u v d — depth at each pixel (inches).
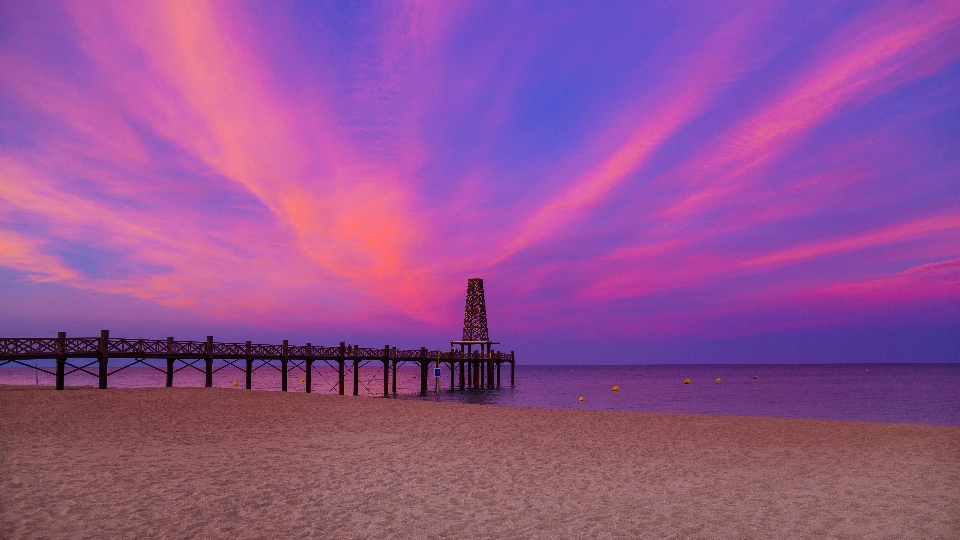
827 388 2893.7
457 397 2032.5
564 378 4675.2
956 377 4343.0
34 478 377.7
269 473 426.0
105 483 375.2
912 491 398.9
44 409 707.4
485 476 434.9
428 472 444.1
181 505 335.3
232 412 755.4
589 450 555.8
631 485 414.6
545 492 390.6
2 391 918.4
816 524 324.5
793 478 441.1
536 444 584.7
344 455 504.4
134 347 1078.4
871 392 2527.1
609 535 303.4
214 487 378.9
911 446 583.2
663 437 642.8
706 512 347.3
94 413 690.8
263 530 297.4
